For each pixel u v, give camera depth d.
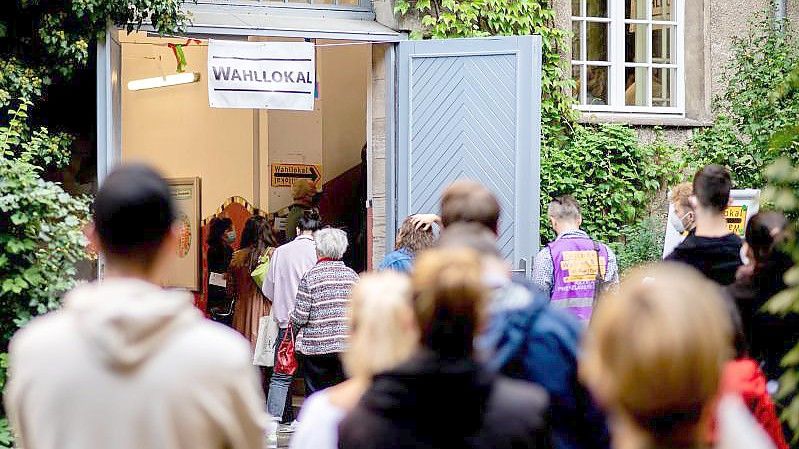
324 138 26.39
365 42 18.95
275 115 26.12
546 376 6.90
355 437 5.40
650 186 21.53
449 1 19.48
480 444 5.34
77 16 16.72
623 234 21.44
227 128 26.41
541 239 20.88
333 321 15.95
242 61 18.14
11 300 14.22
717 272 10.29
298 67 18.31
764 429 7.58
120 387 5.36
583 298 14.78
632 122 21.94
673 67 22.89
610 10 22.55
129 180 5.73
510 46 18.53
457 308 5.38
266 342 19.11
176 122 27.30
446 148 18.83
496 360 6.91
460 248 5.64
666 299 3.85
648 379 3.77
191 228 23.84
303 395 22.20
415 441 5.32
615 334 3.87
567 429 6.90
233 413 5.50
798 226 7.62
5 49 17.16
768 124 20.20
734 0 22.91
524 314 7.00
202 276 23.80
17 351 5.59
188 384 5.40
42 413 5.45
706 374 3.78
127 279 5.68
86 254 14.98
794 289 7.31
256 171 25.98
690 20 22.83
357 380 6.51
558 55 21.19
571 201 15.13
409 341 6.34
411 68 19.05
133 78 26.89
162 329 5.43
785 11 22.48
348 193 26.36
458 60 18.80
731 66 21.44
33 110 18.36
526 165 18.41
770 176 7.66
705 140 21.27
